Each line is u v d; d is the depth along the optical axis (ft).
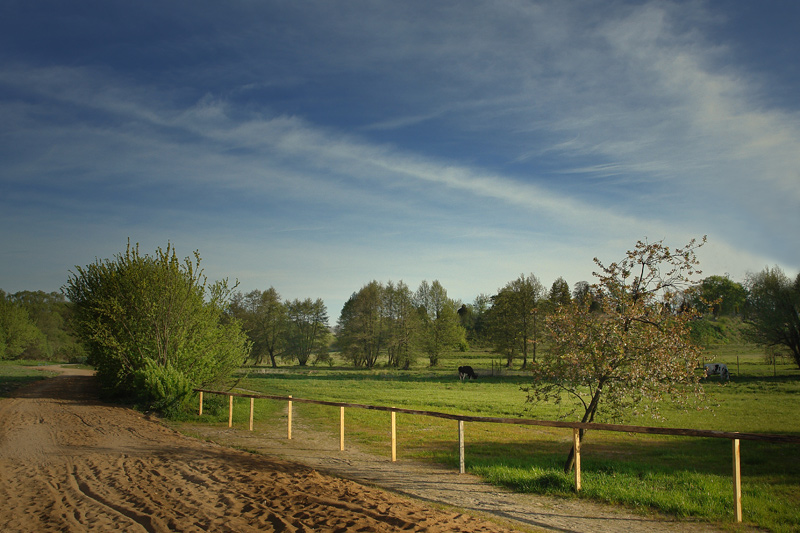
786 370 164.86
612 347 34.50
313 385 143.64
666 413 80.18
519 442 55.88
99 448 46.50
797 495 31.76
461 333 337.52
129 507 27.32
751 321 166.91
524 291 213.66
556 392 37.70
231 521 24.38
